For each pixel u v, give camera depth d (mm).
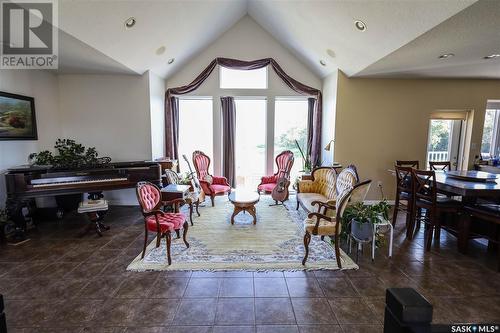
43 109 4543
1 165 3818
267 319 2086
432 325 769
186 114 6035
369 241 3023
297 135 6141
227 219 4363
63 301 2295
